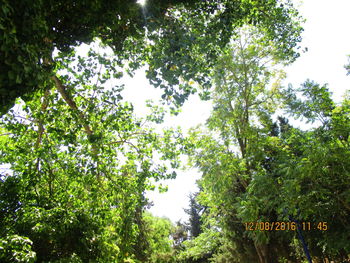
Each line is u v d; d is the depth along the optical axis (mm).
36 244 5590
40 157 6922
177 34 4859
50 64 4625
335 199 10391
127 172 8648
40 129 6719
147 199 8453
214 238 19969
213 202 16859
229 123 16984
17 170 7289
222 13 5613
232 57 16438
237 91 16922
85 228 6430
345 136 10617
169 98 5070
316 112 11500
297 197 10055
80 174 7434
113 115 7082
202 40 5418
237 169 15289
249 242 16781
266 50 16125
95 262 6113
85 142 7379
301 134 11734
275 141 14844
